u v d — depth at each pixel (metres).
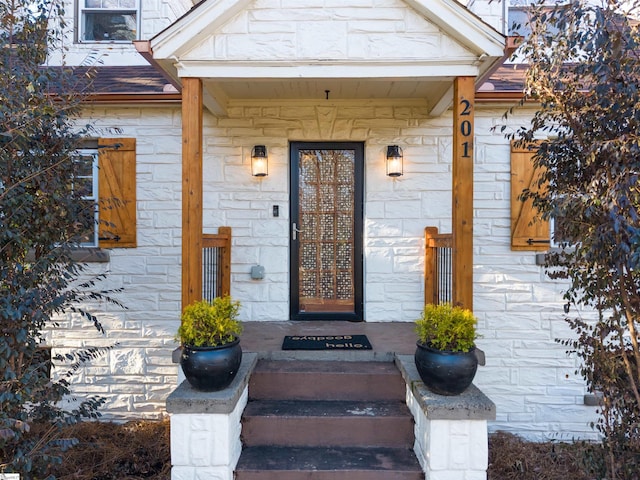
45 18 2.93
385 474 2.67
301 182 4.73
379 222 4.60
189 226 3.14
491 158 4.45
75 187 3.08
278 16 3.18
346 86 4.04
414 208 4.58
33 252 2.93
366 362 3.48
